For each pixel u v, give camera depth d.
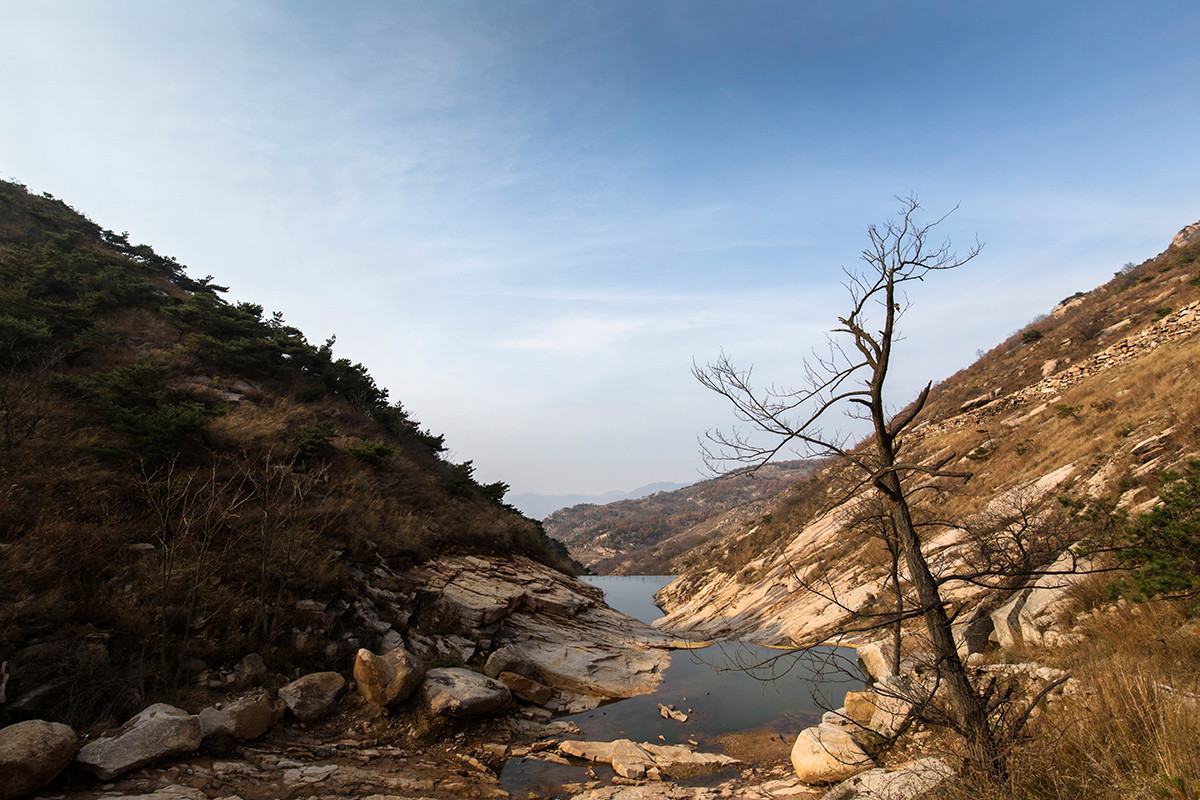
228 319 25.19
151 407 15.59
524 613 18.95
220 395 20.33
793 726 12.75
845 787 6.75
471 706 11.29
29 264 21.55
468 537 21.50
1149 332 28.19
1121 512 10.04
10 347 15.41
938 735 7.40
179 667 9.37
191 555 11.52
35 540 9.66
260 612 11.13
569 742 11.15
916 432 37.50
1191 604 7.68
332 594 12.96
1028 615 10.95
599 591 27.39
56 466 11.91
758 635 23.81
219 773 7.81
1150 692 5.36
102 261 27.14
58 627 8.72
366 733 10.10
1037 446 22.36
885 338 5.66
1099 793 4.49
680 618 37.00
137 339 22.00
